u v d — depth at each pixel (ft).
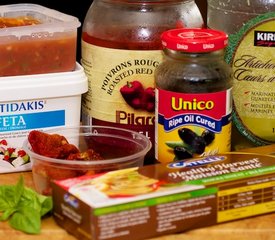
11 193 2.79
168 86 2.91
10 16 3.41
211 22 3.29
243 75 3.18
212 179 2.70
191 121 2.91
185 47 2.80
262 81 3.17
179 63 2.90
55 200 2.71
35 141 2.98
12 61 3.05
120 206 2.51
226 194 2.70
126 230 2.54
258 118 3.22
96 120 3.25
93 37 3.14
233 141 3.29
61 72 3.15
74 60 3.18
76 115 3.22
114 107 3.18
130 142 3.18
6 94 3.05
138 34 3.07
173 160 2.97
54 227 2.72
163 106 2.94
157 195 2.57
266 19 3.09
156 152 3.05
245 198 2.74
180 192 2.61
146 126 3.18
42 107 3.14
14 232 2.69
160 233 2.61
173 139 2.95
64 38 3.11
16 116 3.11
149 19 3.10
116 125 3.20
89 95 3.26
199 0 3.80
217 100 2.91
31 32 3.05
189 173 2.76
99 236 2.50
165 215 2.60
